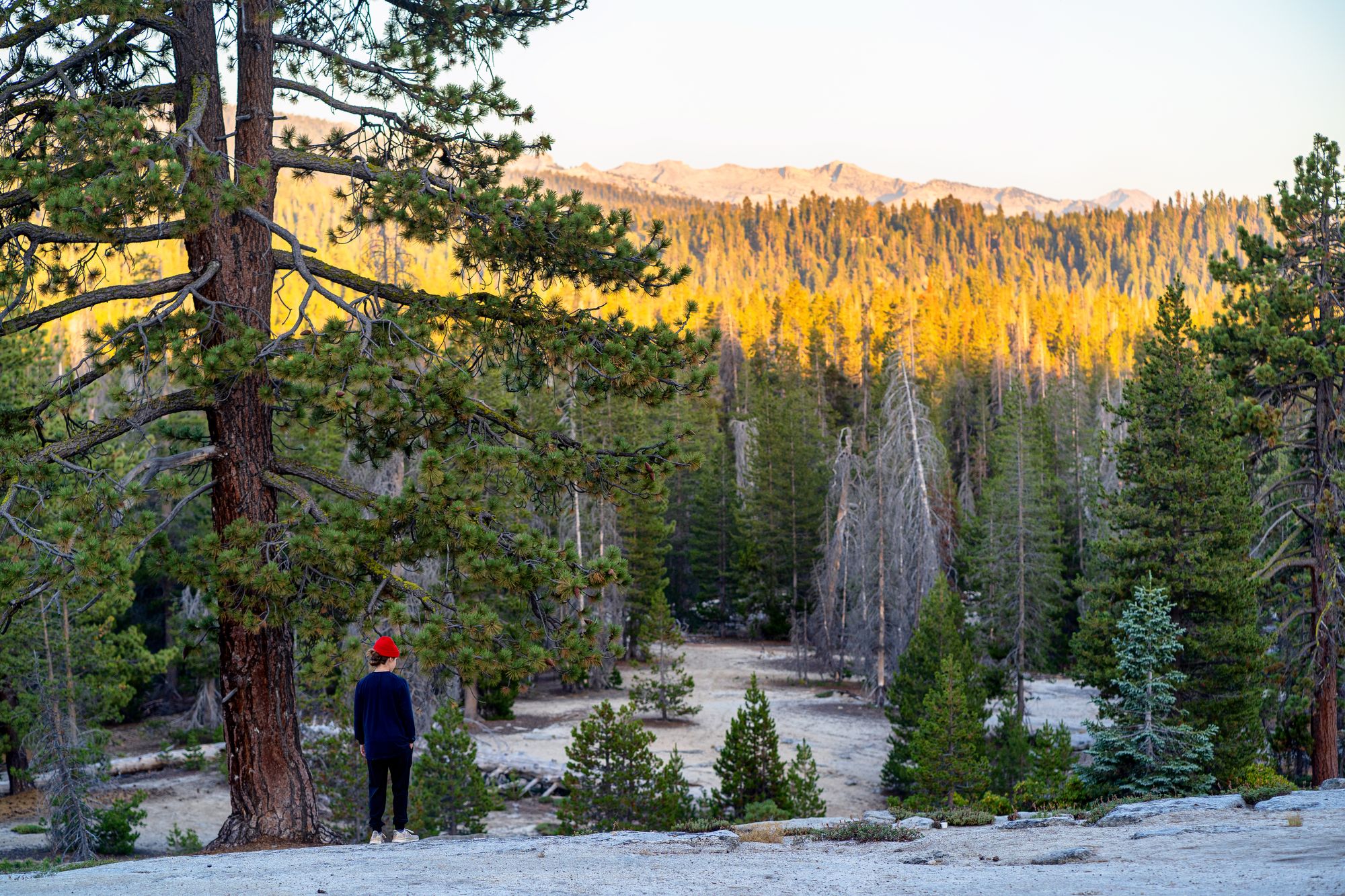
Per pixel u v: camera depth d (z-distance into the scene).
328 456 27.98
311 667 11.00
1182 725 20.77
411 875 7.30
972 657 37.75
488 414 13.16
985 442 95.62
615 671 52.44
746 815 24.98
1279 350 26.44
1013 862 7.68
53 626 27.45
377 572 11.80
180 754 39.28
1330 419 26.95
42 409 12.01
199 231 11.71
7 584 10.43
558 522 47.75
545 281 13.50
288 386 11.82
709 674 59.41
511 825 29.91
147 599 50.56
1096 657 26.95
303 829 12.43
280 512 12.06
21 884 7.96
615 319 13.56
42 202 10.65
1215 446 26.81
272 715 12.41
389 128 13.98
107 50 13.32
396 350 11.90
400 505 11.52
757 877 7.13
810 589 68.06
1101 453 61.72
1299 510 27.33
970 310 151.12
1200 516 26.39
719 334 13.42
